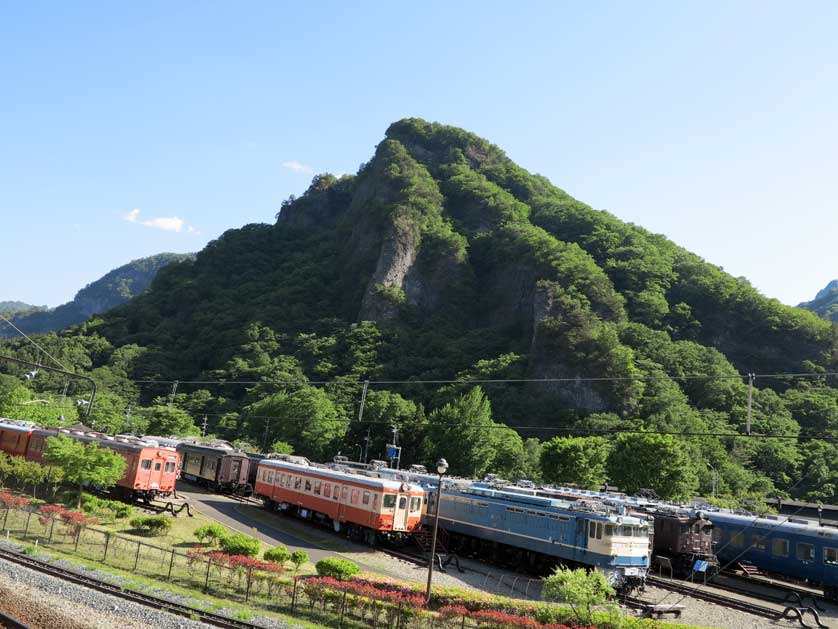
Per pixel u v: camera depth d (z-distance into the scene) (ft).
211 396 483.51
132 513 129.59
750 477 304.50
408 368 501.56
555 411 416.67
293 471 154.81
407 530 130.00
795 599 119.14
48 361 517.55
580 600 75.31
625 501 149.07
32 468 135.44
